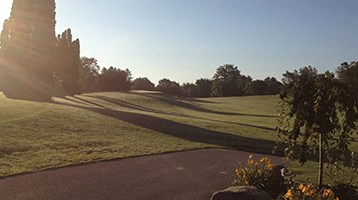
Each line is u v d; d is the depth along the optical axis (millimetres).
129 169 10117
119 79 98188
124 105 44812
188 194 7762
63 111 20672
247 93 129750
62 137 13953
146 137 17047
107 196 7258
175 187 8328
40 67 29125
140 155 12570
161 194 7656
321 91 6762
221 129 23078
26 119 16000
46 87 29703
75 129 16078
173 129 20594
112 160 11320
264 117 40688
